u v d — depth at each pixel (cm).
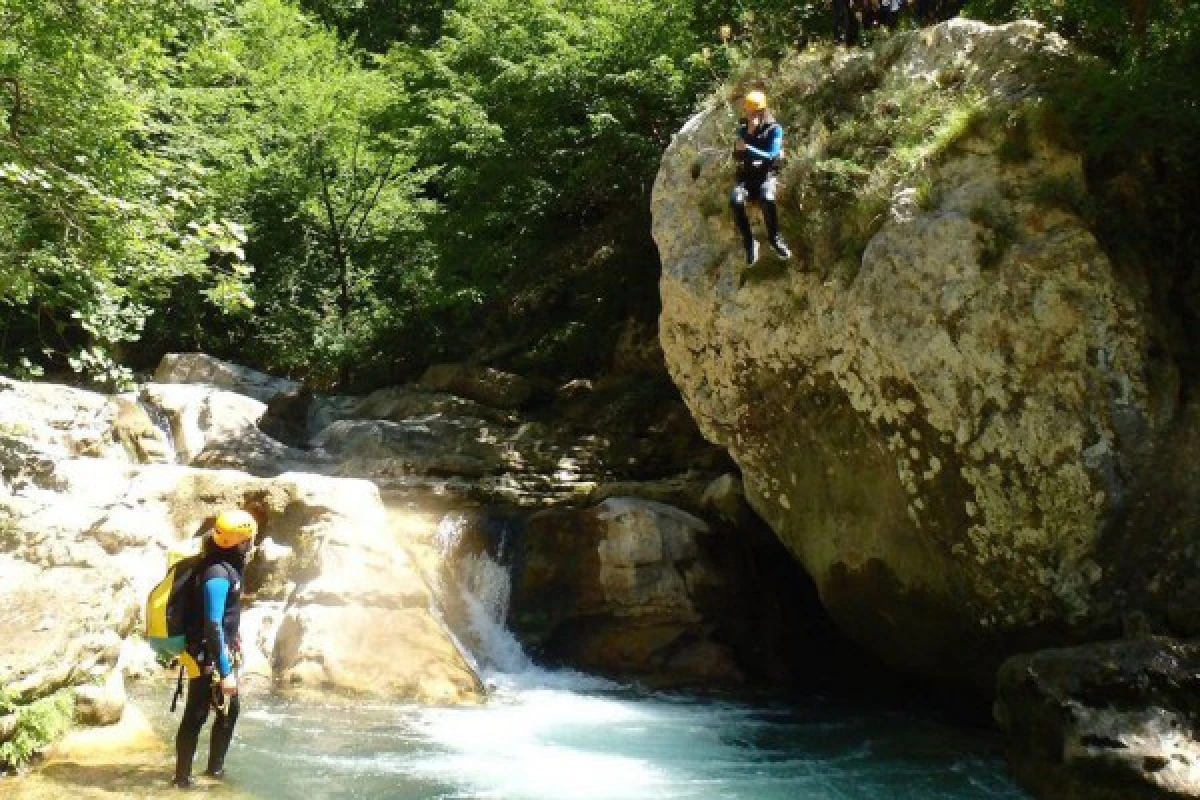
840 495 900
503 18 1758
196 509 1006
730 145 970
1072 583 718
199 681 547
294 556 983
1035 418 720
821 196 872
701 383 1013
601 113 1469
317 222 2162
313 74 2152
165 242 1070
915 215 778
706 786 694
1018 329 721
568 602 1104
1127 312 705
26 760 552
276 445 1570
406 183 2161
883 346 786
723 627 1111
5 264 956
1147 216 737
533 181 1672
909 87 862
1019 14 990
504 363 1970
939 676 904
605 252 1827
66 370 2014
